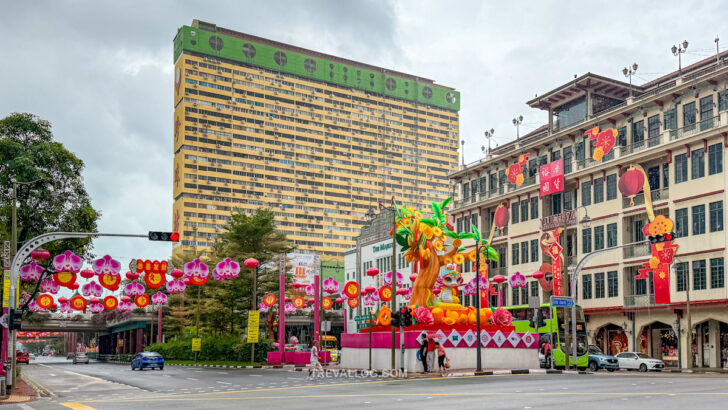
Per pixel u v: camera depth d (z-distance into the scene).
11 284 25.80
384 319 34.84
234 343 57.97
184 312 73.88
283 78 155.00
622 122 50.84
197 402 19.22
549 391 20.62
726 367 42.31
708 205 42.97
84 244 40.06
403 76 171.38
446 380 28.14
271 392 23.00
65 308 42.84
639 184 47.94
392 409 15.98
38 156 38.34
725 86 43.12
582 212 52.81
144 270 34.62
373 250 81.69
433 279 36.72
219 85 147.38
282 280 50.28
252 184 148.50
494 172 65.62
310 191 155.12
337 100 161.38
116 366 69.81
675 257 44.75
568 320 39.47
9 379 25.05
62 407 18.34
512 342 37.50
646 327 48.31
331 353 55.56
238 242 60.56
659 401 16.89
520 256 59.22
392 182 165.50
